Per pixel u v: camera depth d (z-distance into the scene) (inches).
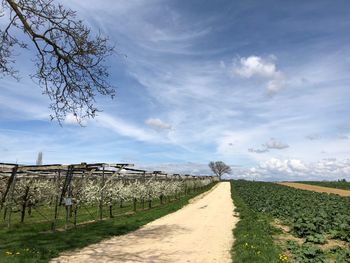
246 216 970.7
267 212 1182.9
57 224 839.7
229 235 689.6
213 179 4667.8
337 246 590.6
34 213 1141.1
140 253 519.5
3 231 708.0
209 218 975.6
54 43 533.0
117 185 1142.3
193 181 2711.6
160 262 466.0
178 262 467.8
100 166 796.6
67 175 764.6
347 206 1336.1
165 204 1545.3
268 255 492.7
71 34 532.1
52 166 738.8
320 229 767.1
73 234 658.8
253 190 2600.9
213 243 604.1
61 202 745.0
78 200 853.2
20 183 914.7
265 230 729.0
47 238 611.5
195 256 503.8
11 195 814.5
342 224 772.6
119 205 1499.8
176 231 737.6
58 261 457.4
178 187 1966.0
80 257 484.4
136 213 1117.1
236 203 1469.0
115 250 537.6
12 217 1031.0
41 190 978.7
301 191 2501.2
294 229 756.0
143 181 1371.8
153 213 1066.7
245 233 660.1
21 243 549.6
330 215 986.7
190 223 868.6
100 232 682.8
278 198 1727.4
